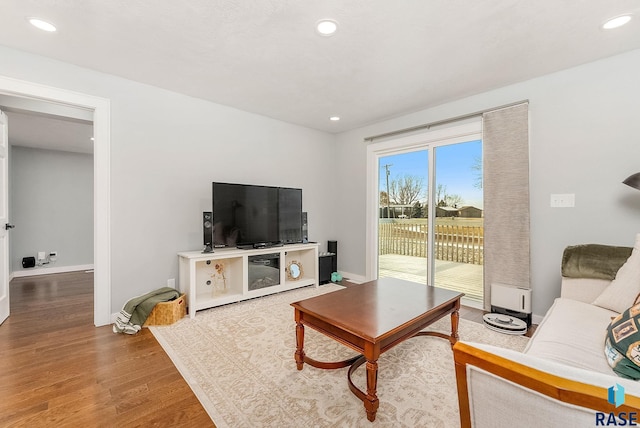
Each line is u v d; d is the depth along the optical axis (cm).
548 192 272
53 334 249
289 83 294
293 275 411
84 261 555
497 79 282
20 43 223
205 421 147
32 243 507
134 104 290
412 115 381
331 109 370
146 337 244
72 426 143
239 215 349
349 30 204
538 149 277
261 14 188
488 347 65
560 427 54
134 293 292
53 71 248
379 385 178
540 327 168
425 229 377
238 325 268
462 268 343
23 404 159
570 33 207
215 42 221
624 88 234
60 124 378
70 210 542
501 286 286
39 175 514
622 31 204
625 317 129
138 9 183
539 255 277
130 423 145
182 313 287
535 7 179
